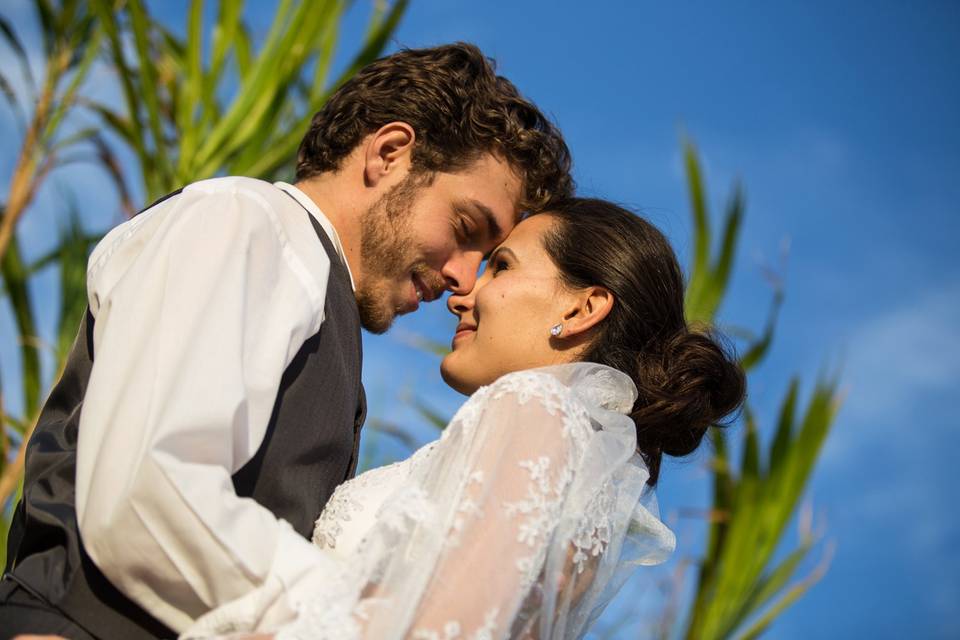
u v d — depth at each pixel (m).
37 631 1.84
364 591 1.82
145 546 1.78
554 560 1.98
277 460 2.03
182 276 1.95
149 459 1.78
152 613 1.82
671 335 2.53
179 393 1.83
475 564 1.85
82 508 1.82
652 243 2.54
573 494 2.02
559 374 2.30
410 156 2.50
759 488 4.42
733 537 4.34
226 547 1.77
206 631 1.76
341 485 2.21
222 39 4.28
